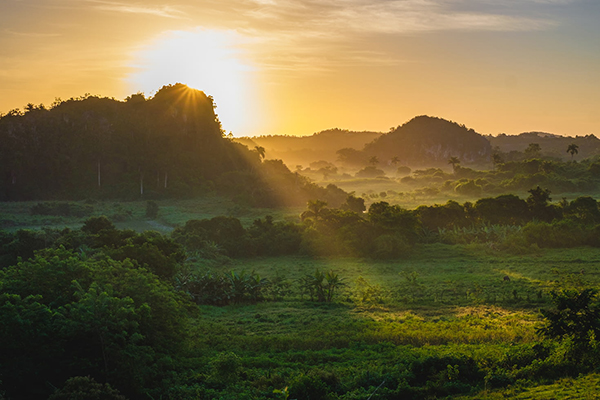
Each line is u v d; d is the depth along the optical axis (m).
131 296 23.45
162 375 21.53
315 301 42.34
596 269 51.91
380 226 70.44
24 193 145.88
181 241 68.25
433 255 65.25
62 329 19.47
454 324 32.09
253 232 73.25
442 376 20.75
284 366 24.23
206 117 175.88
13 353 19.52
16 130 153.62
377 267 59.06
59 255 27.55
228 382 21.28
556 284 42.12
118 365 19.97
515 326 30.91
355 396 19.27
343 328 31.88
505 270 53.34
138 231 92.50
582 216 80.75
